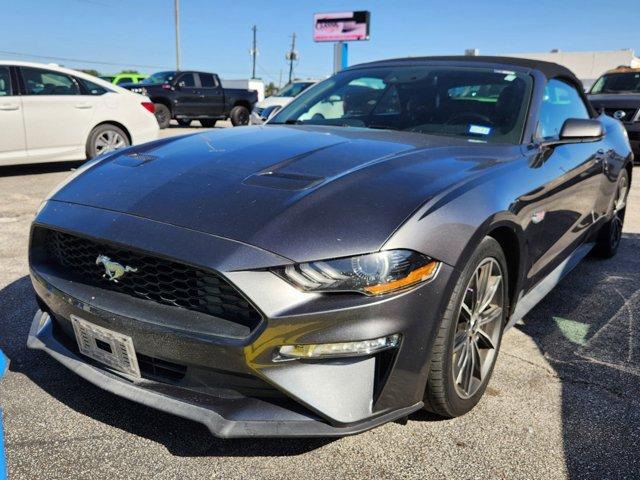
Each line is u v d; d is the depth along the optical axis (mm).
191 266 1831
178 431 2197
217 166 2330
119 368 2068
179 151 2588
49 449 2064
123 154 2670
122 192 2219
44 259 2355
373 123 3250
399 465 2053
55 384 2479
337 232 1853
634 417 2402
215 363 1851
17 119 7289
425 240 1918
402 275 1852
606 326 3352
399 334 1883
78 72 7988
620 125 4859
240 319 1861
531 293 3096
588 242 4223
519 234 2457
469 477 2004
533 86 3230
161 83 16531
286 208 1947
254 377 1862
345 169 2236
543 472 2041
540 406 2463
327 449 2129
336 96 3582
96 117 8008
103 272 2107
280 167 2281
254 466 2023
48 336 2357
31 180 7477
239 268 1778
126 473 1961
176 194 2119
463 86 3307
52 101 7566
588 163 3508
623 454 2154
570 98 3814
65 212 2211
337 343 1817
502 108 3109
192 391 1973
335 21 26453
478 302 2309
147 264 1969
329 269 1795
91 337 2090
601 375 2754
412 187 2104
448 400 2166
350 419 1865
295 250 1807
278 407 1901
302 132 2916
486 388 2557
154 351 1931
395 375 1926
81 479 1924
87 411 2297
